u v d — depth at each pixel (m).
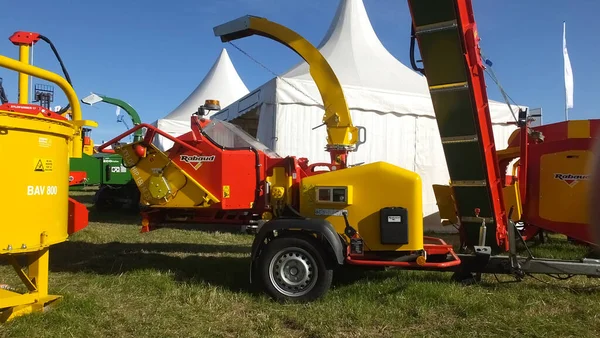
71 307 4.03
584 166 6.50
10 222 3.52
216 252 7.02
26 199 3.63
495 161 5.49
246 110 10.59
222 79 23.33
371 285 4.86
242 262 6.25
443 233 9.67
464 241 5.97
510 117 10.73
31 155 3.67
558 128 7.37
